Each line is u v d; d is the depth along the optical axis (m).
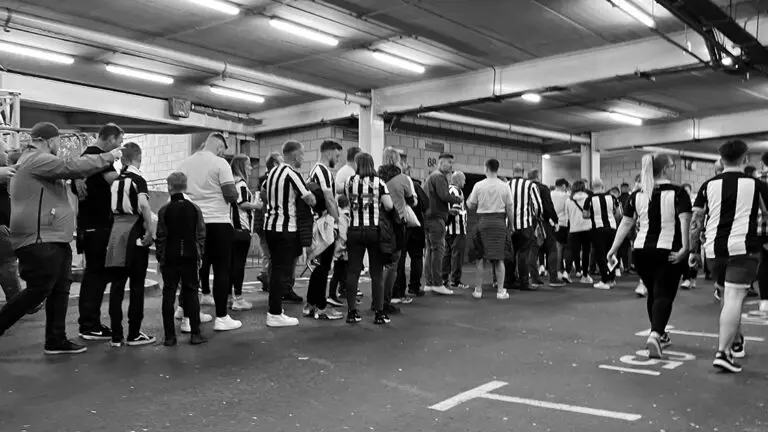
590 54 10.79
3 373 4.11
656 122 17.33
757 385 3.82
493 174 7.99
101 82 12.87
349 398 3.57
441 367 4.30
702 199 4.39
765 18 9.04
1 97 9.23
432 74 12.48
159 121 14.20
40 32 9.41
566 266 10.12
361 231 5.93
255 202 7.57
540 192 9.15
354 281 6.00
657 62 10.05
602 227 9.21
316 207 6.10
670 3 7.47
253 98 14.51
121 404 3.45
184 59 10.20
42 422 3.14
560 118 16.78
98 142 5.00
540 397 3.58
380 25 9.52
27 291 4.43
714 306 7.25
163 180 17.84
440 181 8.17
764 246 4.94
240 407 3.40
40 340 5.15
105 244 5.11
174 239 4.96
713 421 3.15
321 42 10.30
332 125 15.20
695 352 4.77
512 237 8.93
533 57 11.35
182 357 4.58
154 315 6.46
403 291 7.50
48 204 4.50
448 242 9.34
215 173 5.44
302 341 5.16
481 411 3.33
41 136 4.62
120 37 9.41
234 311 6.70
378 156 13.71
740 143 4.32
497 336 5.41
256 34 9.93
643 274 4.71
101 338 5.26
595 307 7.18
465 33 9.93
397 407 3.40
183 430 3.04
